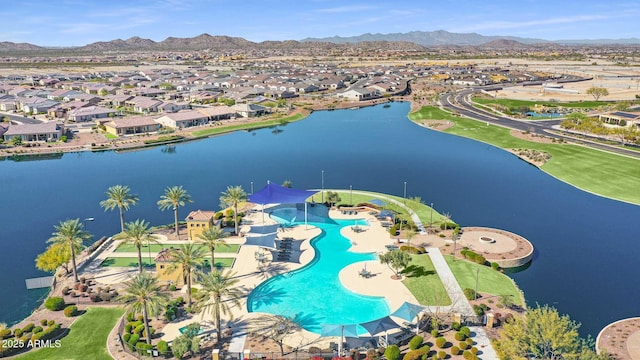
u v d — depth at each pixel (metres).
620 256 97.56
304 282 84.88
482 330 69.69
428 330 70.06
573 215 120.25
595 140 190.62
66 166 172.50
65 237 82.75
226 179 153.75
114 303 77.25
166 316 71.69
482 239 100.50
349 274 87.19
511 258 92.94
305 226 110.06
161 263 83.06
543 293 83.06
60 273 88.44
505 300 74.50
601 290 84.06
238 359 63.66
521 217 119.25
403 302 77.31
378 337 67.69
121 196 104.06
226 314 74.00
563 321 57.31
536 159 170.62
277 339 67.00
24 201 134.00
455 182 149.12
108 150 193.62
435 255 94.06
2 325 71.06
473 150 190.38
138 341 66.50
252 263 91.44
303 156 183.62
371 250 97.62
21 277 90.50
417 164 170.12
